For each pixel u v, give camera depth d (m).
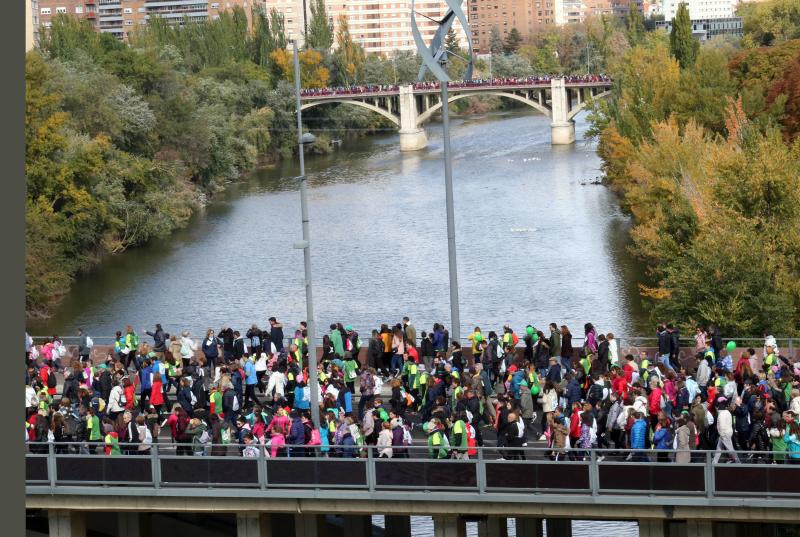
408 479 42.38
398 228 154.62
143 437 45.69
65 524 45.75
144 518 48.28
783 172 80.44
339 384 51.28
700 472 40.03
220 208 179.75
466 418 44.56
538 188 181.50
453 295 58.22
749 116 138.50
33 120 128.50
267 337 59.91
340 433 44.91
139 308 117.12
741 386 50.62
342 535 54.72
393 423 44.59
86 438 47.84
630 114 146.38
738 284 72.12
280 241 150.12
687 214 88.12
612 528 57.53
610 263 123.69
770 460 41.91
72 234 131.00
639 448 41.72
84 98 153.50
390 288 119.44
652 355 59.12
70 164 132.12
